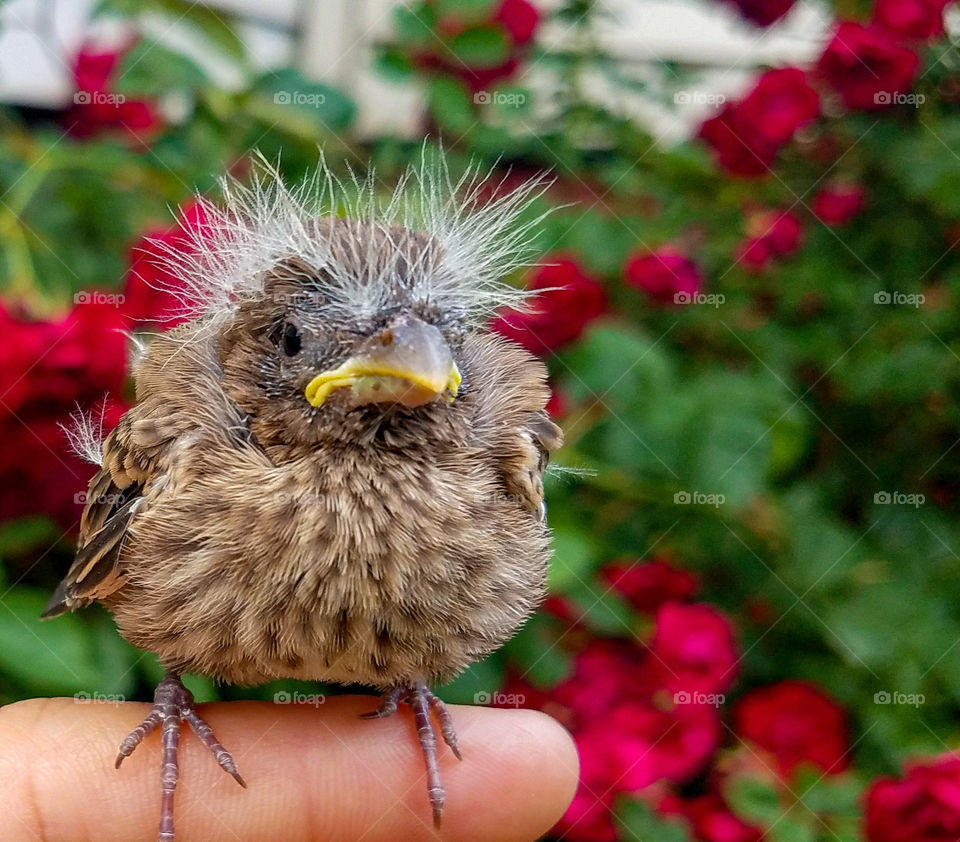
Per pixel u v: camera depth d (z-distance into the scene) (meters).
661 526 0.26
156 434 0.22
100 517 0.23
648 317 0.27
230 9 0.32
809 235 0.28
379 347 0.21
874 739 0.26
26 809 0.23
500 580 0.22
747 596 0.27
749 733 0.25
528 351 0.25
